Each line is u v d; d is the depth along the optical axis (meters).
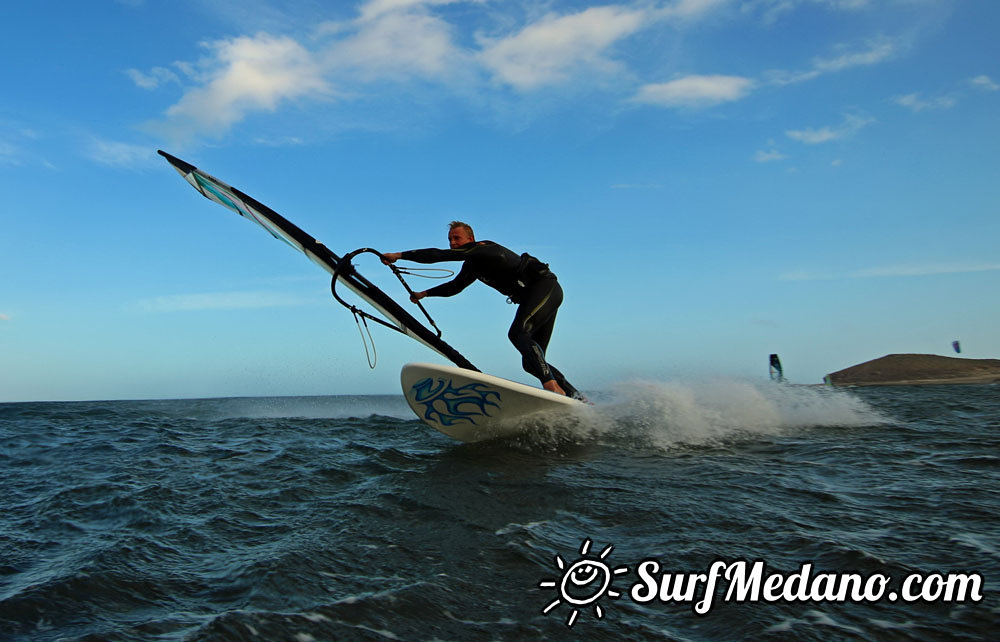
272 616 2.13
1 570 2.68
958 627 2.01
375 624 2.10
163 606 2.29
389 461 4.87
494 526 3.10
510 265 5.72
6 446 6.68
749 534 2.90
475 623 2.12
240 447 5.97
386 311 5.88
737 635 2.03
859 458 4.54
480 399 5.37
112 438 7.16
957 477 3.87
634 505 3.38
